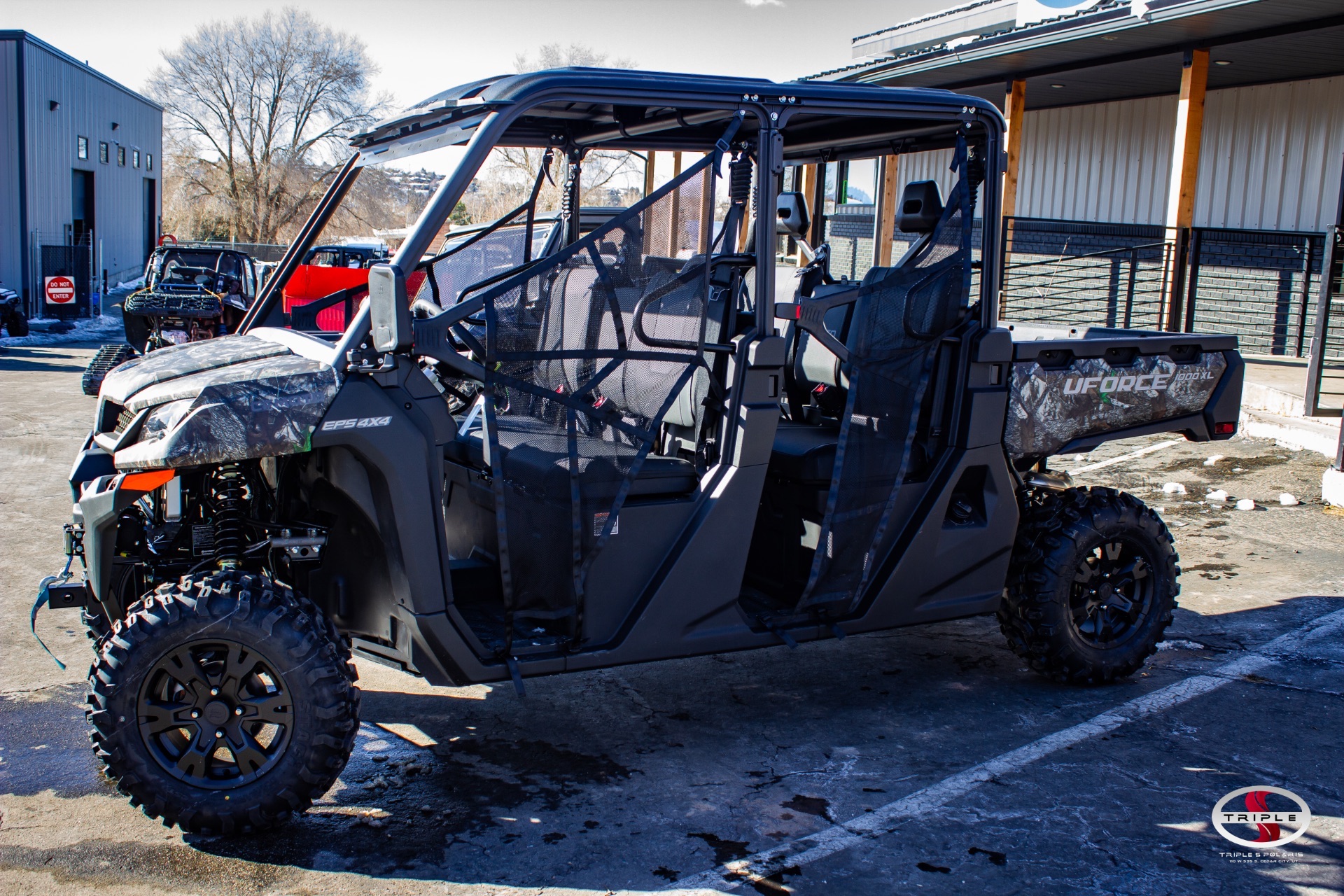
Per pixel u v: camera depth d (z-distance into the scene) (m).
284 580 3.28
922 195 3.67
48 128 24.80
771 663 4.48
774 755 3.57
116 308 26.06
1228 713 3.94
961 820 3.13
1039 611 4.00
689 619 3.39
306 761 2.89
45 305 22.83
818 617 3.67
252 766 2.91
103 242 30.03
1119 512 4.08
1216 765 3.51
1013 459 3.96
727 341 3.44
